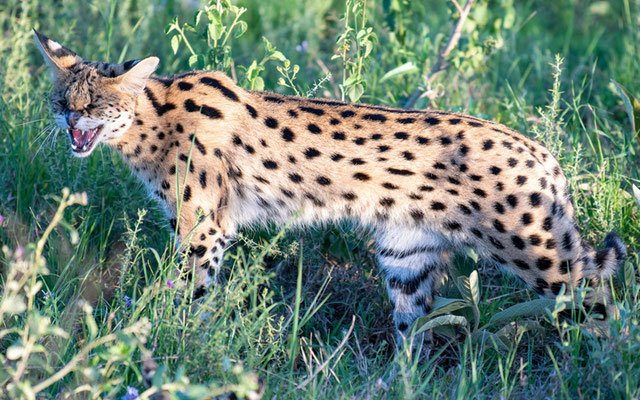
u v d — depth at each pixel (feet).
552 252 26.48
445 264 29.81
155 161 29.50
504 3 42.83
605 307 26.40
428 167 27.45
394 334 29.94
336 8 55.72
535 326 26.43
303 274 32.09
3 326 25.02
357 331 29.45
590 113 41.93
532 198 26.30
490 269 31.37
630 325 23.44
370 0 47.42
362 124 28.30
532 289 27.53
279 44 48.78
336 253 32.53
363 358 26.07
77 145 29.04
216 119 28.99
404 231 28.94
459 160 26.99
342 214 29.58
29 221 33.09
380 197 28.50
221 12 32.60
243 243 32.53
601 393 22.97
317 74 45.68
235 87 29.76
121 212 32.91
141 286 30.30
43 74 41.60
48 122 35.17
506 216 26.63
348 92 33.86
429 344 28.96
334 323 30.07
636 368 23.77
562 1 59.57
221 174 29.19
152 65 28.25
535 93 45.83
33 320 18.57
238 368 18.48
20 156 34.45
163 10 49.90
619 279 27.99
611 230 30.17
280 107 29.32
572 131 36.76
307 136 28.76
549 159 27.14
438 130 27.53
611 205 31.17
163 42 48.24
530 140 27.53
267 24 49.75
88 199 32.94
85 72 28.55
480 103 41.60
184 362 22.03
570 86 43.83
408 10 42.83
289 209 29.96
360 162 28.19
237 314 24.12
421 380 25.68
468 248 28.30
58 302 27.78
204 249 29.25
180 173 29.01
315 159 28.68
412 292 29.76
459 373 25.23
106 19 41.78
